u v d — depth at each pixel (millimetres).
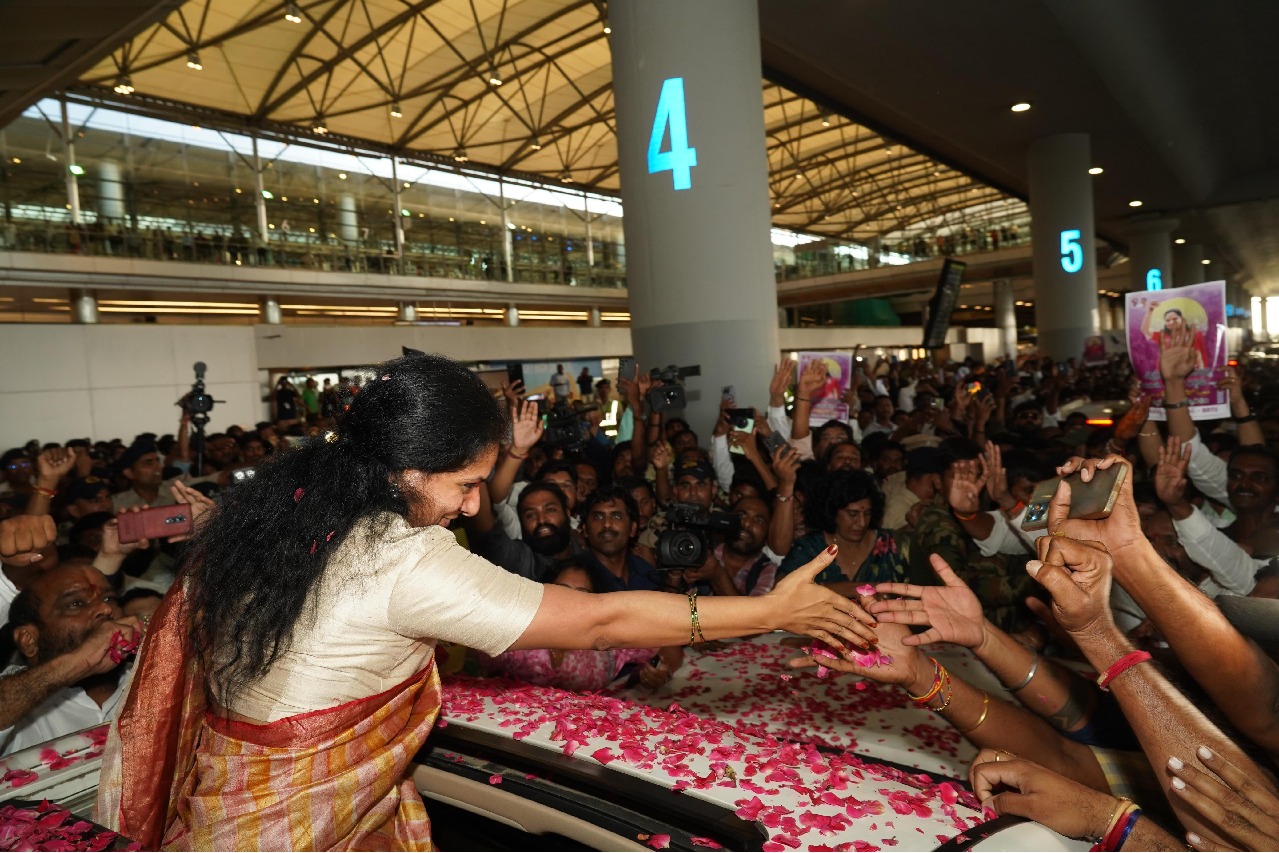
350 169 24391
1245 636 1250
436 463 1217
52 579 2424
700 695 2459
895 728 2125
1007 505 3373
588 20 20938
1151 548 1252
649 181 7199
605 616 1305
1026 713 1716
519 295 28125
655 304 7328
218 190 21250
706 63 7004
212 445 8500
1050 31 10555
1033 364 16500
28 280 17047
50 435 14945
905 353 43625
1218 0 11289
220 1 17219
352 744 1239
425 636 1236
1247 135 19141
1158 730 1260
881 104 14852
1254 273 48094
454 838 1522
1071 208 15789
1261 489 3395
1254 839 1148
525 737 1511
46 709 2484
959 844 1158
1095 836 1324
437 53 21344
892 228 48000
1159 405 3994
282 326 18688
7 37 7953
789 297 41750
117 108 19312
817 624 1444
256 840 1191
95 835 1244
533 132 26312
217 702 1247
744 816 1219
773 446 4520
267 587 1188
